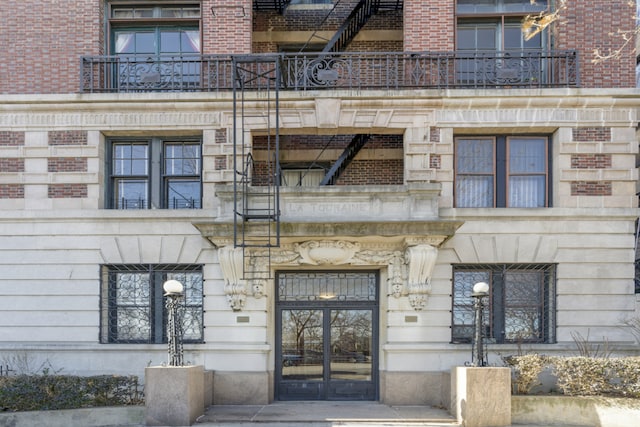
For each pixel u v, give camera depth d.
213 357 13.43
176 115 13.95
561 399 11.48
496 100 13.58
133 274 13.96
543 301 13.66
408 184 12.87
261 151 15.18
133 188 14.41
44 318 13.69
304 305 14.14
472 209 13.55
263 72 14.16
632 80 13.80
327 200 13.04
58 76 14.08
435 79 13.99
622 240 13.53
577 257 13.52
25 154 13.91
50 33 14.18
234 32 14.20
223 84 14.10
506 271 13.71
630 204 13.58
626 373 11.55
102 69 14.27
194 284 13.88
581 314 13.44
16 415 11.18
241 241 13.08
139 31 14.67
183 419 11.11
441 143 13.76
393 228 12.68
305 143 15.48
